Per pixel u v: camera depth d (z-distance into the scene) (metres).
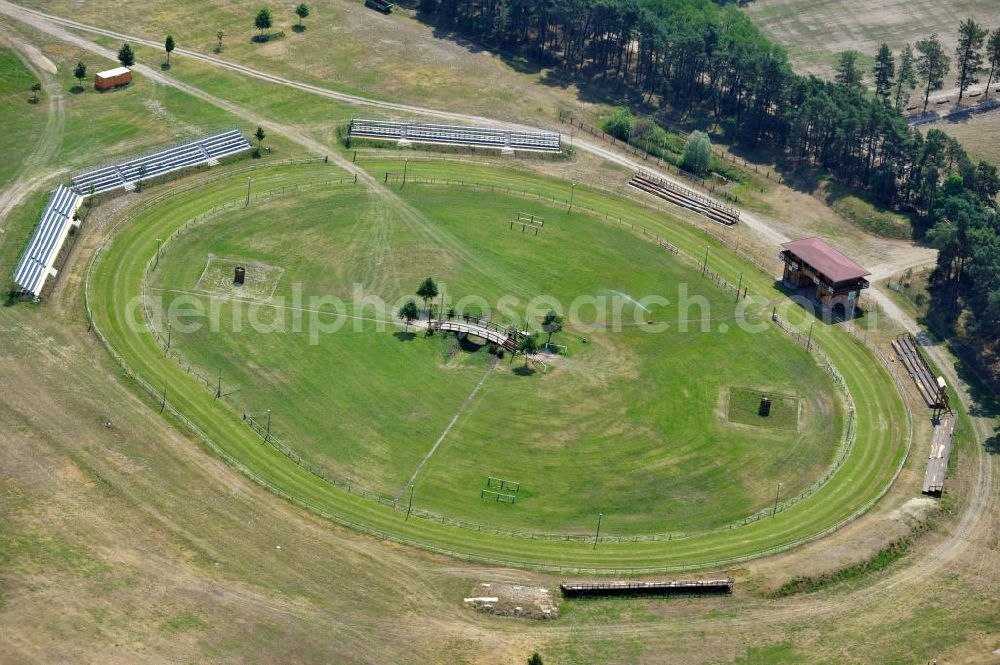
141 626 139.25
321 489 167.62
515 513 167.12
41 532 150.25
